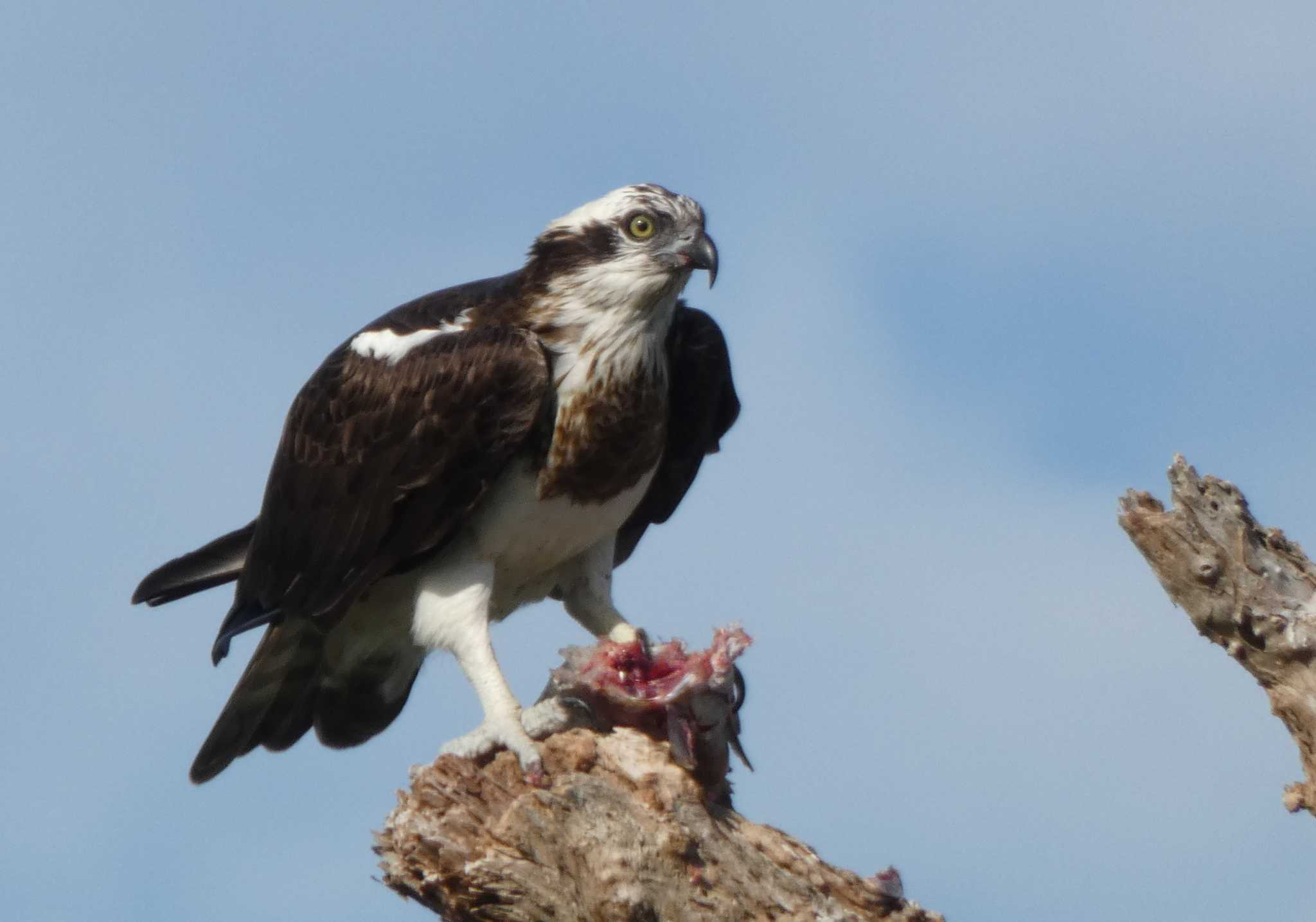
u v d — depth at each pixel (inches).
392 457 445.4
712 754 390.0
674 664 397.1
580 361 442.6
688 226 445.1
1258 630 348.8
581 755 360.2
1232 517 352.2
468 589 446.0
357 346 468.4
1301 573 351.9
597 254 445.7
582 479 446.0
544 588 477.1
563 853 345.7
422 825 346.9
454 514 442.0
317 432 463.5
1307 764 354.0
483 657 435.8
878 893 353.7
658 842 346.9
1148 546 357.4
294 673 489.4
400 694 493.4
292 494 468.1
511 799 350.9
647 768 358.6
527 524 447.5
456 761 356.5
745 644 391.9
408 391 444.1
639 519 499.2
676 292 449.7
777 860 353.7
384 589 467.2
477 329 449.4
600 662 395.9
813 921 344.2
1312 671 345.7
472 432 437.4
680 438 482.0
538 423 442.6
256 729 494.0
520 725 405.7
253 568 486.9
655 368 450.0
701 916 342.6
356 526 452.1
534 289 454.0
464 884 345.4
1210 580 350.6
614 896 342.3
